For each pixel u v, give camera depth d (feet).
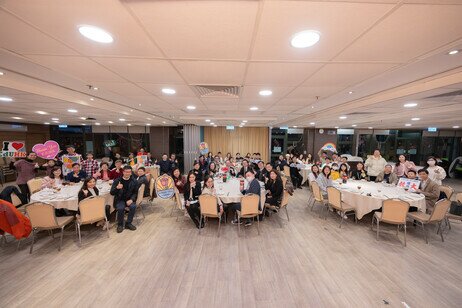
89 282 8.75
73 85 10.10
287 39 5.22
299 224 14.71
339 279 9.01
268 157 41.65
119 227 13.34
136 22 4.49
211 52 6.06
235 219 14.80
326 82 9.23
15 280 8.82
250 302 7.76
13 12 4.09
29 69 7.74
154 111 19.47
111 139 39.06
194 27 4.68
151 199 17.69
